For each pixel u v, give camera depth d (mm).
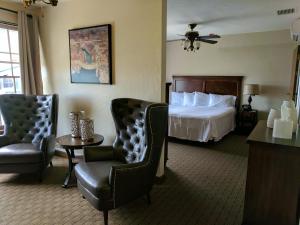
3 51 3680
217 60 6242
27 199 2557
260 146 1879
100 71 3266
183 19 4406
